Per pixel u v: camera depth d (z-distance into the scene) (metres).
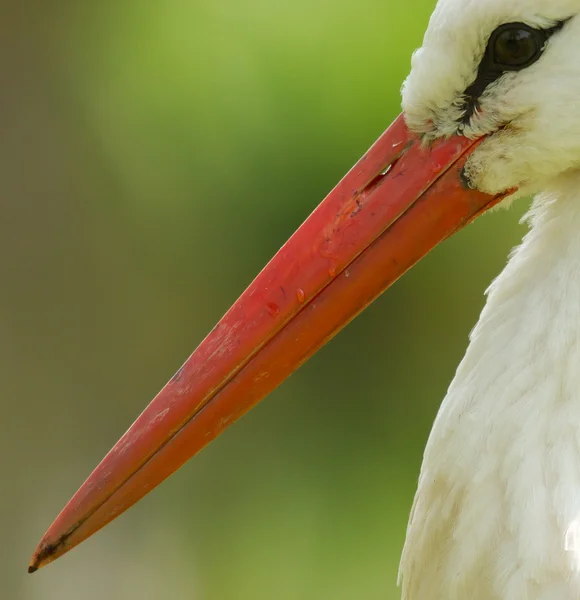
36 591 10.77
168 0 10.80
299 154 10.58
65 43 10.70
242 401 4.16
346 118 10.38
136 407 11.56
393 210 4.14
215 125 10.73
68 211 10.95
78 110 10.80
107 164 10.95
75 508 4.17
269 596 11.28
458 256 11.80
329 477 12.16
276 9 10.59
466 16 3.92
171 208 11.12
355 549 11.57
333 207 4.18
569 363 3.61
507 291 3.88
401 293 12.35
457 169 4.11
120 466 4.16
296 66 10.48
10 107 10.58
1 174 10.67
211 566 11.52
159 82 10.81
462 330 12.30
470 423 3.75
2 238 10.79
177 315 11.72
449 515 3.81
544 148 3.95
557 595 3.52
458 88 4.04
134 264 11.39
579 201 3.81
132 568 11.41
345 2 10.35
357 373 12.52
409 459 12.23
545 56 3.87
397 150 4.16
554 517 3.54
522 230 11.37
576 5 3.78
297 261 4.16
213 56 10.70
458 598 3.78
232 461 12.22
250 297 4.17
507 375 3.71
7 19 10.41
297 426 12.36
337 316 4.15
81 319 11.29
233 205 10.97
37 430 11.07
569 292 3.67
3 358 10.91
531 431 3.62
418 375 12.51
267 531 11.74
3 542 10.66
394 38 10.25
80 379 11.34
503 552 3.64
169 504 11.92
